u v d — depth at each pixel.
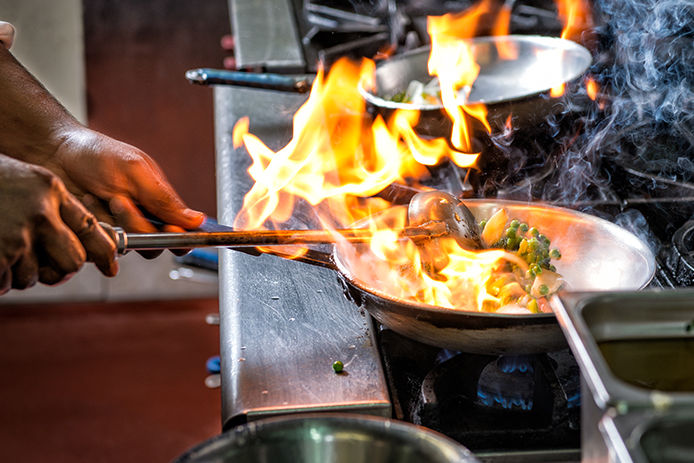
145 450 3.02
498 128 1.69
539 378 1.28
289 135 1.92
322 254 1.42
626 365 1.14
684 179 1.65
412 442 1.09
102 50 3.88
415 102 1.84
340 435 1.10
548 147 1.73
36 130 1.64
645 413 1.04
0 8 3.69
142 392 3.35
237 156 1.85
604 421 1.05
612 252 1.41
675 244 1.45
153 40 3.90
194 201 4.13
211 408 3.25
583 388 1.13
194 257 1.93
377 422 1.10
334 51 2.17
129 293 4.01
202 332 3.78
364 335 1.39
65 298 3.98
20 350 3.62
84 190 1.61
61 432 3.11
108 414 3.22
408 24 2.21
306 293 1.47
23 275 1.33
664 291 1.14
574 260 1.43
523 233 1.42
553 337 1.26
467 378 1.32
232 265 1.53
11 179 1.30
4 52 1.72
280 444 1.10
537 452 1.25
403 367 1.36
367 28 2.31
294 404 1.27
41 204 1.30
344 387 1.30
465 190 1.63
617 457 1.03
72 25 3.77
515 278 1.37
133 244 1.36
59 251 1.32
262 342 1.38
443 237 1.40
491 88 1.89
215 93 2.13
